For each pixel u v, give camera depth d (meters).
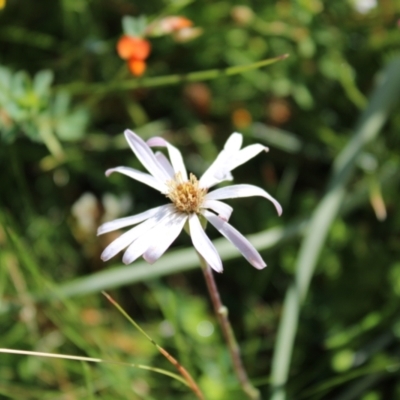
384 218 0.30
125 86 0.29
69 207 0.31
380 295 0.29
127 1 0.32
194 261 0.27
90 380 0.24
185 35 0.29
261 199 0.31
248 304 0.29
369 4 0.31
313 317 0.29
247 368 0.28
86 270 0.30
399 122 0.31
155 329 0.29
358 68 0.32
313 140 0.31
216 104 0.32
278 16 0.32
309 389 0.27
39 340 0.28
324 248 0.29
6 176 0.30
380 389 0.27
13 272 0.27
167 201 0.31
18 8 0.32
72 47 0.32
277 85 0.31
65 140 0.30
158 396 0.27
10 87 0.27
